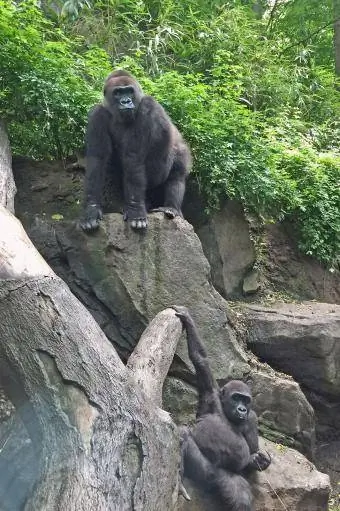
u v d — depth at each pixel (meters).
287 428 7.72
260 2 17.28
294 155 10.44
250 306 8.82
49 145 9.09
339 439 8.56
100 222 7.57
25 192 8.45
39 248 7.75
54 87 8.58
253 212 9.75
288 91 13.19
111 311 7.50
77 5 12.86
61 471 4.67
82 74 9.76
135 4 13.31
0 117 8.74
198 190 9.30
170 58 13.03
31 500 4.64
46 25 11.91
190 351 7.00
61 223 7.82
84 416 4.91
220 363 7.61
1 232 5.78
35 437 5.10
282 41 15.59
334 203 10.30
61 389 5.06
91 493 4.50
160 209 8.00
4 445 5.67
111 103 7.95
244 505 6.38
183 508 6.25
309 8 16.00
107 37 12.62
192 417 7.37
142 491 4.71
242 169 9.27
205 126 9.30
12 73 8.60
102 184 7.84
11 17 8.77
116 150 8.14
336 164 10.86
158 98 9.36
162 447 5.07
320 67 14.81
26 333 5.22
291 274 9.96
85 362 5.16
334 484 8.12
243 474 6.87
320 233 10.16
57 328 5.25
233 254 9.23
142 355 6.26
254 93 12.89
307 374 8.32
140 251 7.54
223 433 6.57
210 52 13.12
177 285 7.57
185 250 7.67
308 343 8.12
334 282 10.33
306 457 7.79
